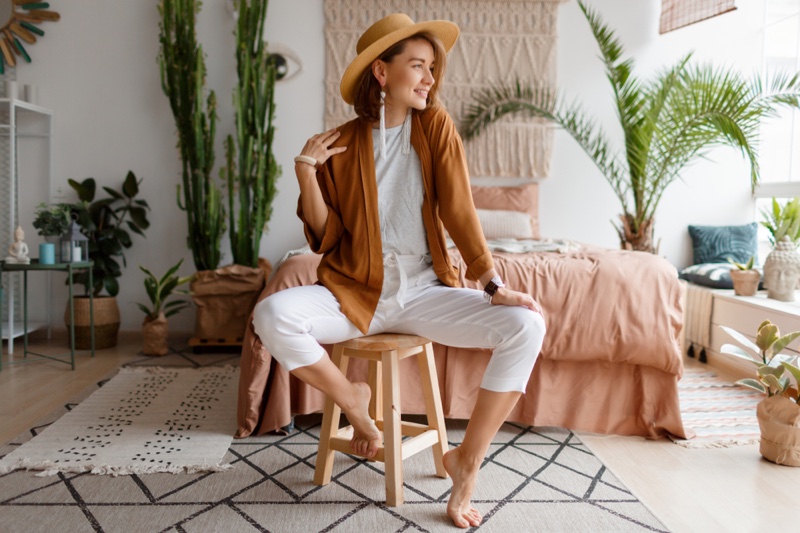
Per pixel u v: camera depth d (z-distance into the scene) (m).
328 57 4.00
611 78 3.67
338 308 1.54
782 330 2.75
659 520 1.53
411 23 1.58
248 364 2.09
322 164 1.63
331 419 1.68
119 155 3.89
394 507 1.57
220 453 1.92
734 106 3.26
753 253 3.98
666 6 3.97
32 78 3.83
